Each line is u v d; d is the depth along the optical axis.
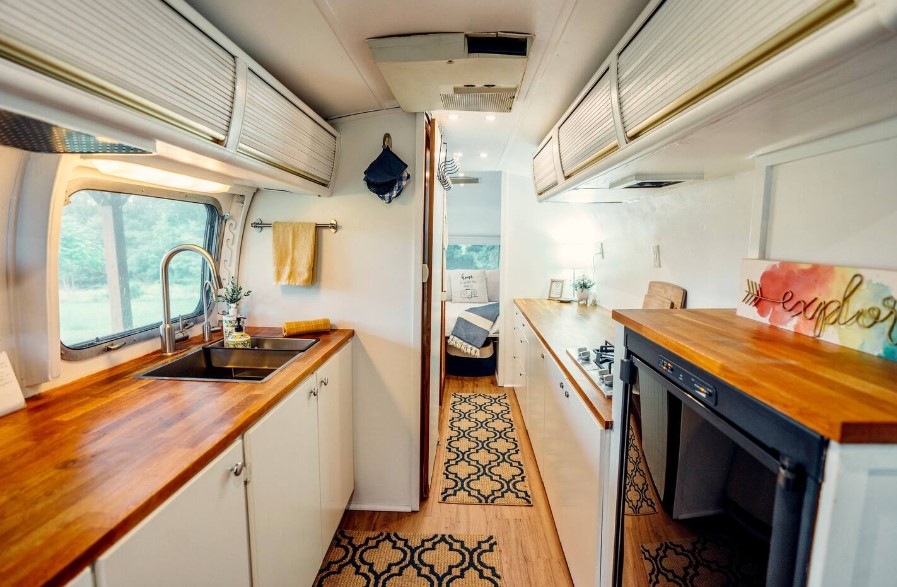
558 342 2.26
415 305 2.12
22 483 0.81
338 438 1.94
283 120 1.51
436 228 2.61
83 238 1.41
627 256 2.86
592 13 1.20
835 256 0.99
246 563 1.14
